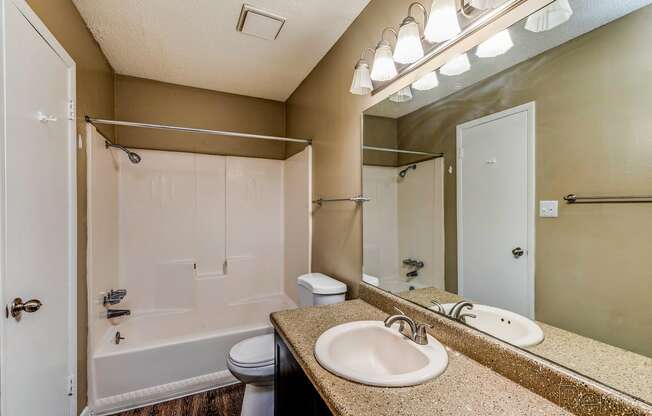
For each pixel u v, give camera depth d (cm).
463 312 108
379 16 154
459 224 111
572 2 76
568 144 76
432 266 123
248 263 306
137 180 264
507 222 93
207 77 257
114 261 242
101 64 212
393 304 140
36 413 117
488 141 99
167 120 270
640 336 64
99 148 204
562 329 78
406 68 134
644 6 62
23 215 109
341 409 73
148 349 192
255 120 304
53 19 136
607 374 68
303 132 260
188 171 283
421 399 77
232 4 164
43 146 125
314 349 104
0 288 96
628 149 65
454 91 112
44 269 124
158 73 249
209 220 291
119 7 165
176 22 179
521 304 89
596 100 70
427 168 126
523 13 88
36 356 117
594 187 71
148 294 268
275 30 187
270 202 316
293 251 285
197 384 202
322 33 190
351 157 181
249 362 161
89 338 178
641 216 63
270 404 168
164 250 274
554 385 75
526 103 87
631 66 64
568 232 77
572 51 75
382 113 153
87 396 174
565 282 77
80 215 167
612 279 68
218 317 283
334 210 203
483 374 89
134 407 188
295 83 269
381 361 117
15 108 105
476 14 101
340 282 191
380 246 155
